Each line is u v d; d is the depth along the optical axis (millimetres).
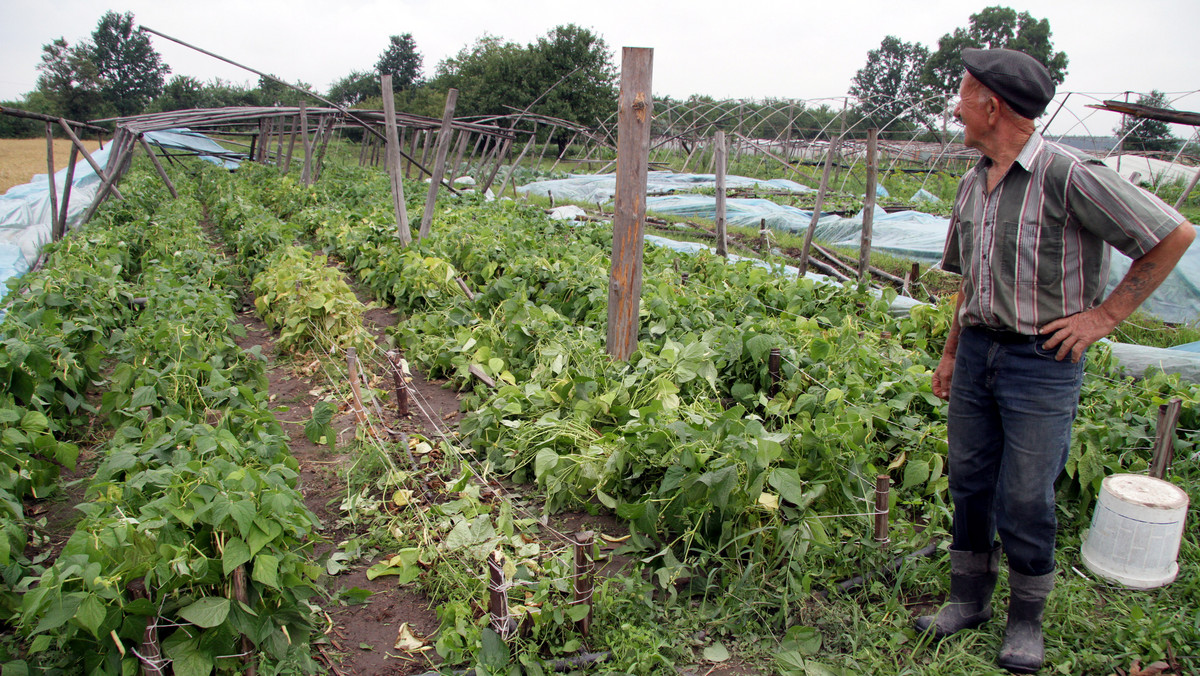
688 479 3258
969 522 2875
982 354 2639
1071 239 2375
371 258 9281
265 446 3416
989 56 2406
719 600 3088
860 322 6547
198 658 2422
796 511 3426
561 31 45594
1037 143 2400
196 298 6355
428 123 17797
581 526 3830
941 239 12797
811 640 2871
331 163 25172
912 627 3018
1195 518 3689
